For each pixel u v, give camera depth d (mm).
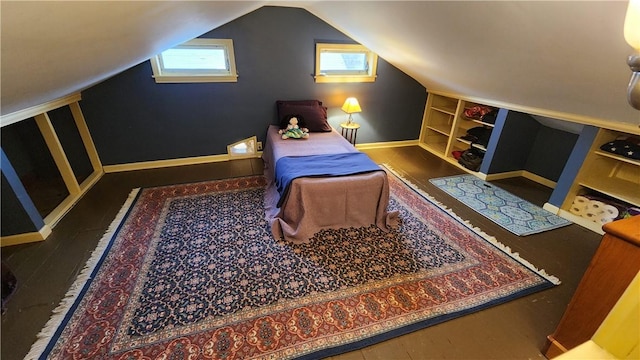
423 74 3479
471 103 3781
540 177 3332
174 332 1494
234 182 3143
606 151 2344
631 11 849
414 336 1513
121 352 1389
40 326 1510
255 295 1732
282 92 3557
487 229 2439
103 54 1485
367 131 4168
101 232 2268
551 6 1211
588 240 2312
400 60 3354
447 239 2297
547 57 1667
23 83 1195
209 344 1438
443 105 4262
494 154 3242
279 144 3020
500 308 1687
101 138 3139
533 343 1489
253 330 1516
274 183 2836
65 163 2598
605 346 534
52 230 2273
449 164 3812
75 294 1701
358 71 3850
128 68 2891
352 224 2432
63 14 687
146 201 2729
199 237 2236
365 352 1428
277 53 3338
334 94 3789
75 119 2945
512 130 3154
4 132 2799
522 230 2428
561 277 1924
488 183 3297
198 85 3217
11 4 502
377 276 1901
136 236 2227
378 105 4051
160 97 3154
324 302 1696
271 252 2098
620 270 1106
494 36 1700
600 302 1190
